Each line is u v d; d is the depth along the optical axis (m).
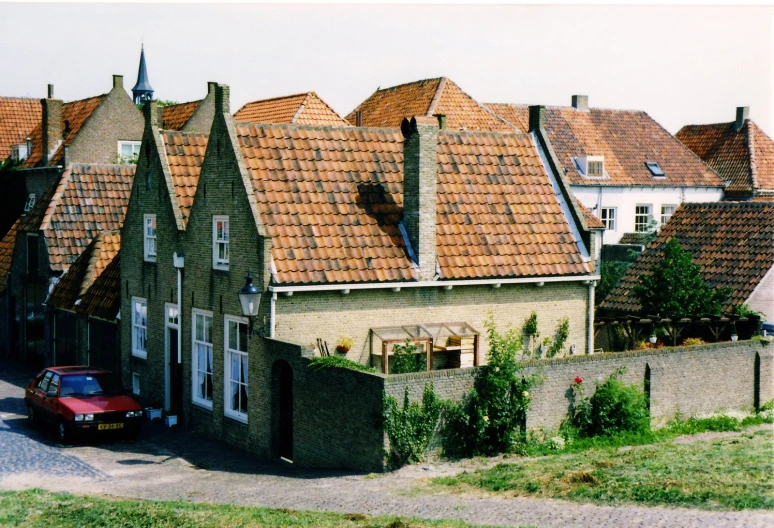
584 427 18.70
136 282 25.42
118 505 14.63
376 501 14.41
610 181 43.97
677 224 29.09
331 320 19.70
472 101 38.44
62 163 39.09
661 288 24.64
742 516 12.51
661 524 12.29
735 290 24.95
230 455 19.91
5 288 34.12
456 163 22.64
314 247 19.70
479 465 16.83
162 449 20.50
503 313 21.70
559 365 18.39
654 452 17.09
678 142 48.31
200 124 45.91
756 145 48.97
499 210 22.34
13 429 22.23
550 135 45.12
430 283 20.45
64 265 30.14
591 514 12.97
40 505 14.67
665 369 19.98
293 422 18.66
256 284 19.30
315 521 13.08
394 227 20.89
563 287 22.45
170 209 23.23
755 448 17.33
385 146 22.27
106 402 21.14
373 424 16.44
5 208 41.91
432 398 16.81
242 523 13.16
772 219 26.38
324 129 21.80
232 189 20.28
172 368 23.81
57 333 30.05
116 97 42.66
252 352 19.75
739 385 21.28
